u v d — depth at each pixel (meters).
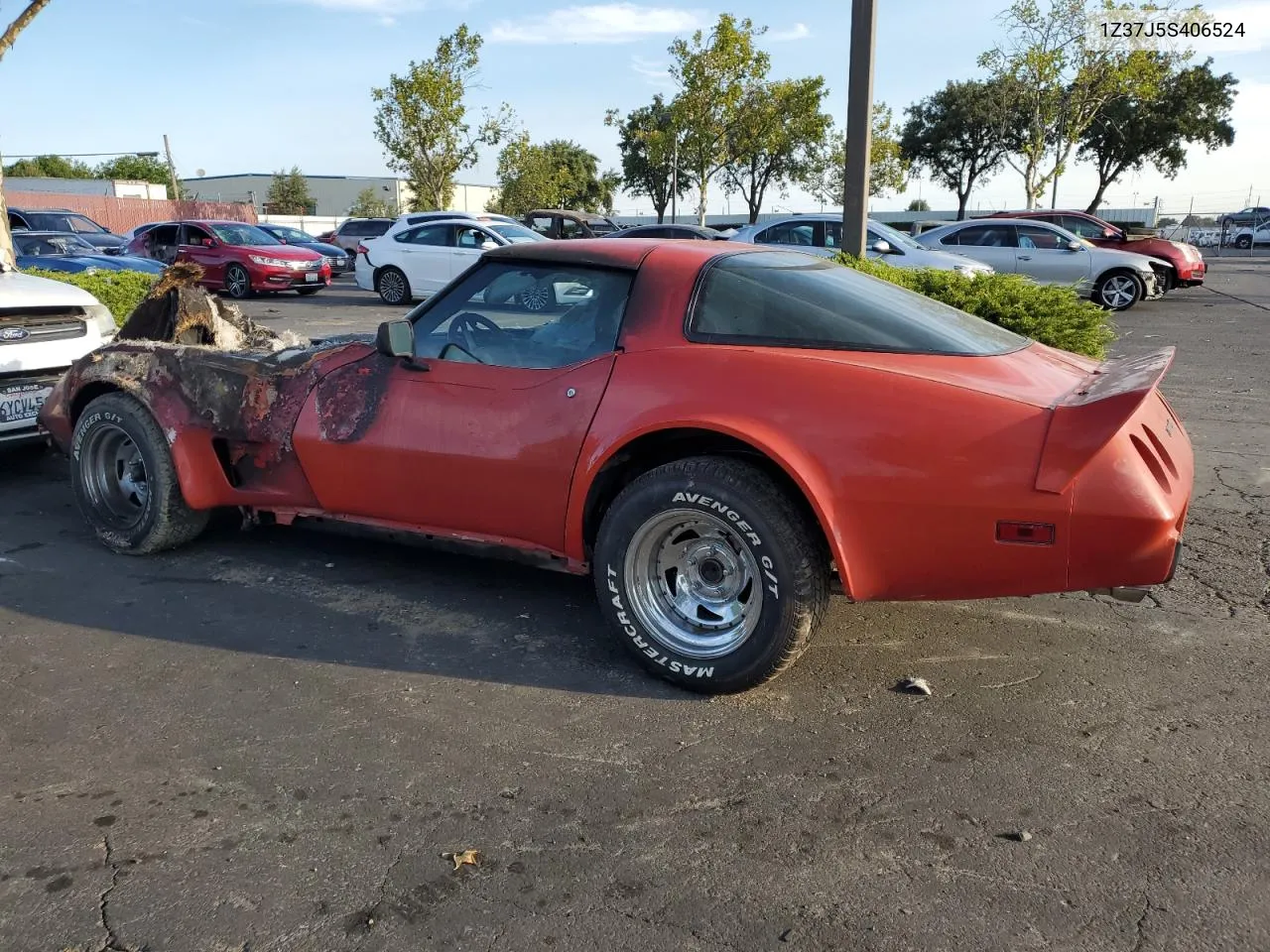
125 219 41.44
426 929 2.22
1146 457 2.92
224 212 44.84
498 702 3.26
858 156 8.70
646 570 3.34
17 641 3.69
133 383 4.36
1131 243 18.25
